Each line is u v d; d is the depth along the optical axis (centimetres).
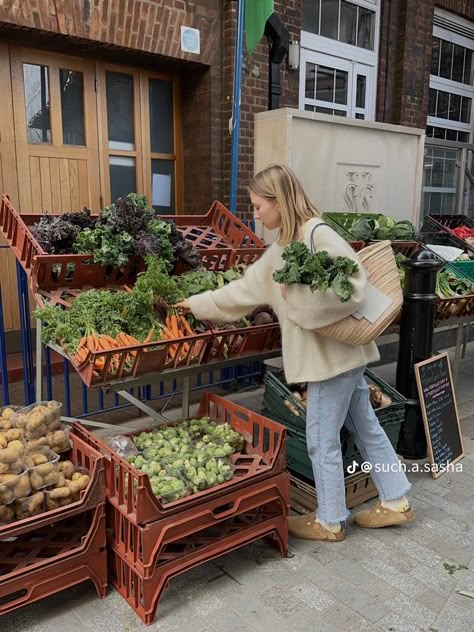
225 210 396
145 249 293
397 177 648
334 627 223
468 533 291
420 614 231
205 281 306
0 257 513
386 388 341
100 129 567
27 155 521
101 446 240
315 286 216
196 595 240
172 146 634
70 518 252
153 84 605
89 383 237
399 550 274
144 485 214
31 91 519
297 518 286
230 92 604
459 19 895
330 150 572
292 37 658
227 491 239
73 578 226
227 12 588
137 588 226
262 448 271
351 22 753
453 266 485
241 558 266
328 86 739
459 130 962
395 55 798
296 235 243
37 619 224
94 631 220
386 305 240
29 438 239
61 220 312
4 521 210
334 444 264
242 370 496
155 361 254
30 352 372
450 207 803
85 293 271
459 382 548
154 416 307
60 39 493
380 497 291
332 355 246
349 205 601
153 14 533
